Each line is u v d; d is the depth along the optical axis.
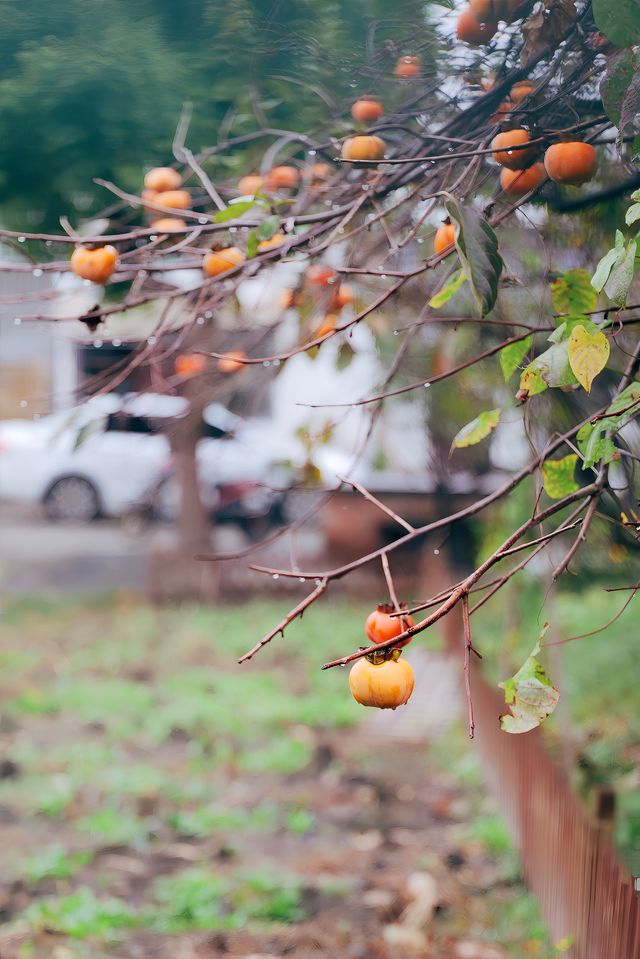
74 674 9.38
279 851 5.71
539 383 1.97
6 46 2.85
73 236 2.48
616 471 3.34
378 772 6.94
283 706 8.32
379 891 5.11
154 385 3.27
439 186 2.80
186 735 7.64
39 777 6.72
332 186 3.05
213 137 3.43
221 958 4.48
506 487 2.09
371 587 12.25
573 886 3.80
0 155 3.21
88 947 4.54
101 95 2.96
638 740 6.02
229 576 12.58
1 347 12.05
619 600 9.37
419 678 8.99
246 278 2.68
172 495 16.08
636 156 2.19
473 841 5.63
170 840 5.82
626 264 1.83
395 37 2.71
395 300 3.40
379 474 11.19
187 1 2.78
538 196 2.80
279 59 2.88
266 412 15.54
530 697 1.79
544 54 2.48
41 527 17.14
